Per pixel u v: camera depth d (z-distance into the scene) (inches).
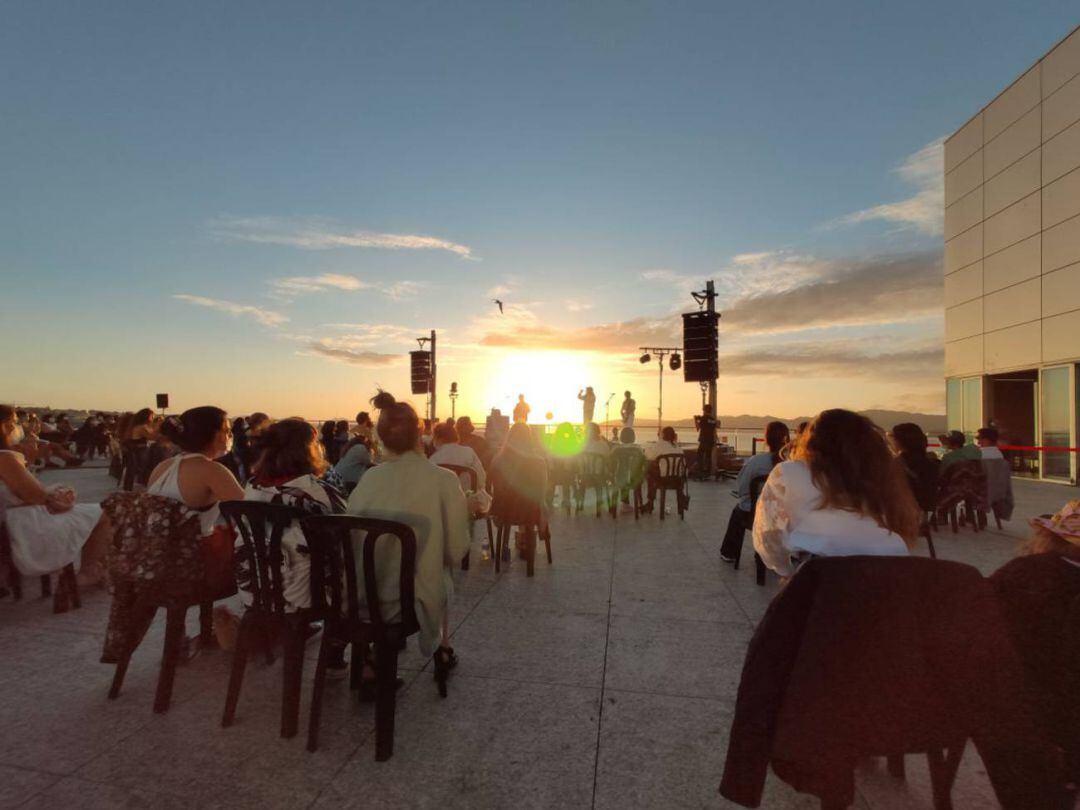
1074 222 521.7
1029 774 64.1
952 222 694.5
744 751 70.0
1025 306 579.8
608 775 93.2
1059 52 535.5
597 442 341.7
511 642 145.6
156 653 139.1
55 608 165.0
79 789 87.4
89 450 789.2
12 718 107.8
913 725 64.1
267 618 105.7
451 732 105.1
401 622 101.7
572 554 237.9
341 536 99.1
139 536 113.5
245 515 105.5
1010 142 597.6
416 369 1051.9
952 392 695.1
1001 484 284.5
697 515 339.3
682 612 167.6
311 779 90.9
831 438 83.0
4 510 159.3
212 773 92.0
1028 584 71.4
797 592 70.0
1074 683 67.4
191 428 120.0
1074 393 520.7
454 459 205.3
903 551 77.7
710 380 541.6
